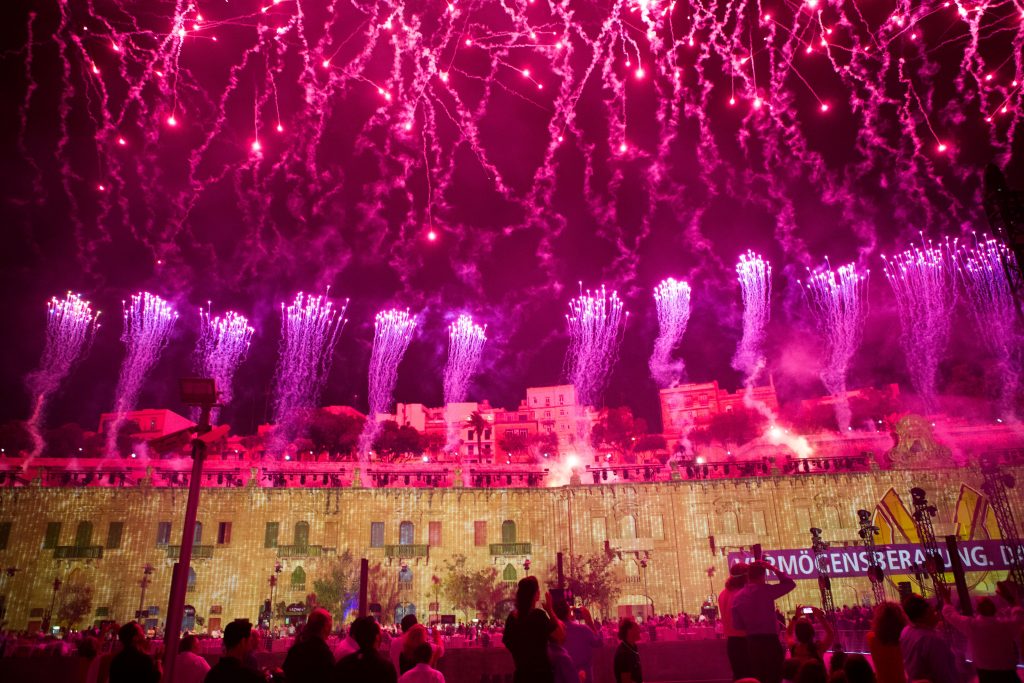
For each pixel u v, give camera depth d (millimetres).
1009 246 13523
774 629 9633
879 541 63594
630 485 69438
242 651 9477
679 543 66750
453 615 62500
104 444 85875
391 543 68188
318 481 74562
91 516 64938
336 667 8172
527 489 70312
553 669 8656
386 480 72438
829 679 8234
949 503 63281
